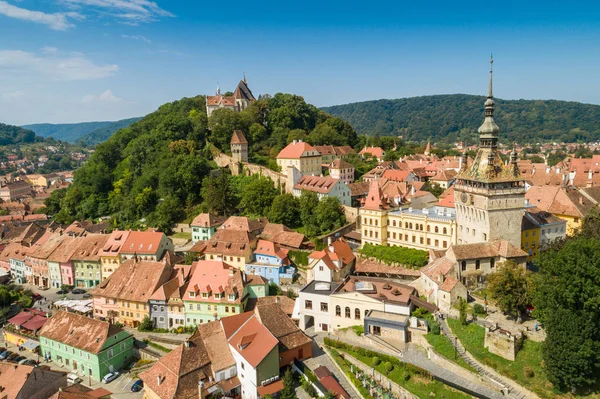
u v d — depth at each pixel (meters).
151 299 128.00
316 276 122.19
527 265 118.00
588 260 74.81
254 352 90.88
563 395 71.31
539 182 191.00
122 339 113.12
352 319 105.12
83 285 166.50
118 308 132.88
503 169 109.69
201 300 124.12
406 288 108.62
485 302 93.81
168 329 127.12
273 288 136.12
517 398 72.69
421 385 81.19
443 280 101.00
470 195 113.62
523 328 84.62
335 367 94.06
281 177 198.50
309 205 164.12
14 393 87.06
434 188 185.12
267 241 149.00
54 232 187.62
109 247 163.25
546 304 78.38
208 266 131.00
